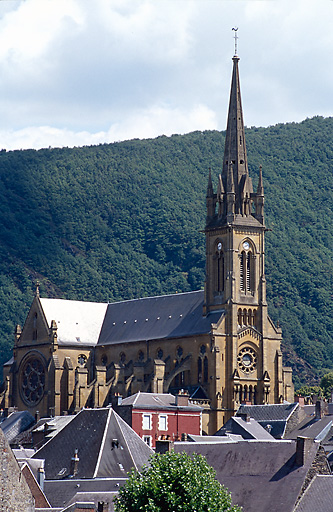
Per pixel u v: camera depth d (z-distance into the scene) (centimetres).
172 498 15475
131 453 19950
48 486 18775
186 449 18362
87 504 15575
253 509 16712
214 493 15700
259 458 17712
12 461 12456
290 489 16788
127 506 15600
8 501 12369
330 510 16375
